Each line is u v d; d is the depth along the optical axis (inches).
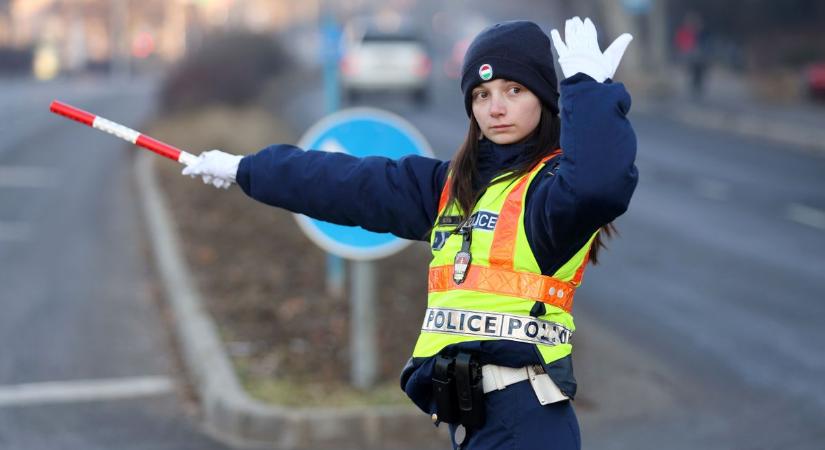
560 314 297.4
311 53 5064.0
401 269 1067.9
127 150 2114.9
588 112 274.5
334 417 626.5
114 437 638.5
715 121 2785.4
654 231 1363.2
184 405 706.2
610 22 3619.6
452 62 4507.9
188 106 2512.3
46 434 641.0
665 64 3929.6
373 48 2974.9
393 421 630.5
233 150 1840.6
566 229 280.2
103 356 822.5
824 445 640.4
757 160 2130.9
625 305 1005.8
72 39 6727.4
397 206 318.0
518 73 297.3
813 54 4318.4
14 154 2096.5
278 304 900.0
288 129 2272.4
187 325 828.0
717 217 1472.7
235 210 1376.7
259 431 630.5
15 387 741.3
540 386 292.8
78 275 1117.7
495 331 292.4
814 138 2421.3
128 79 6023.6
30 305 987.3
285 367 727.1
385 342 791.1
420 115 2728.8
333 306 896.9
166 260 1082.1
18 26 7490.2
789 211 1531.7
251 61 2871.6
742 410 710.5
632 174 273.3
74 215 1478.8
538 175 295.9
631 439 650.8
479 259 296.4
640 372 796.0
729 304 1009.5
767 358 836.6
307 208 325.7
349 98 3093.0
